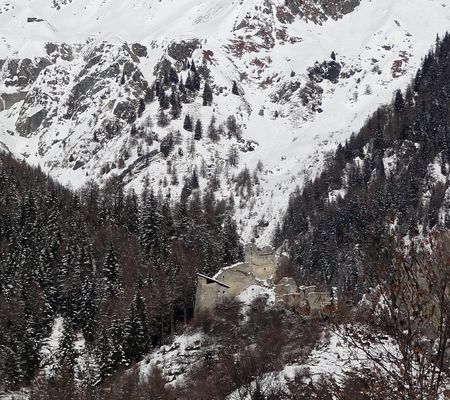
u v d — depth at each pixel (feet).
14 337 266.98
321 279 436.35
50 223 390.83
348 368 118.42
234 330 232.94
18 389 248.32
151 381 211.00
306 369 134.62
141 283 306.96
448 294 67.87
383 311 66.13
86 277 319.68
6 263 329.52
